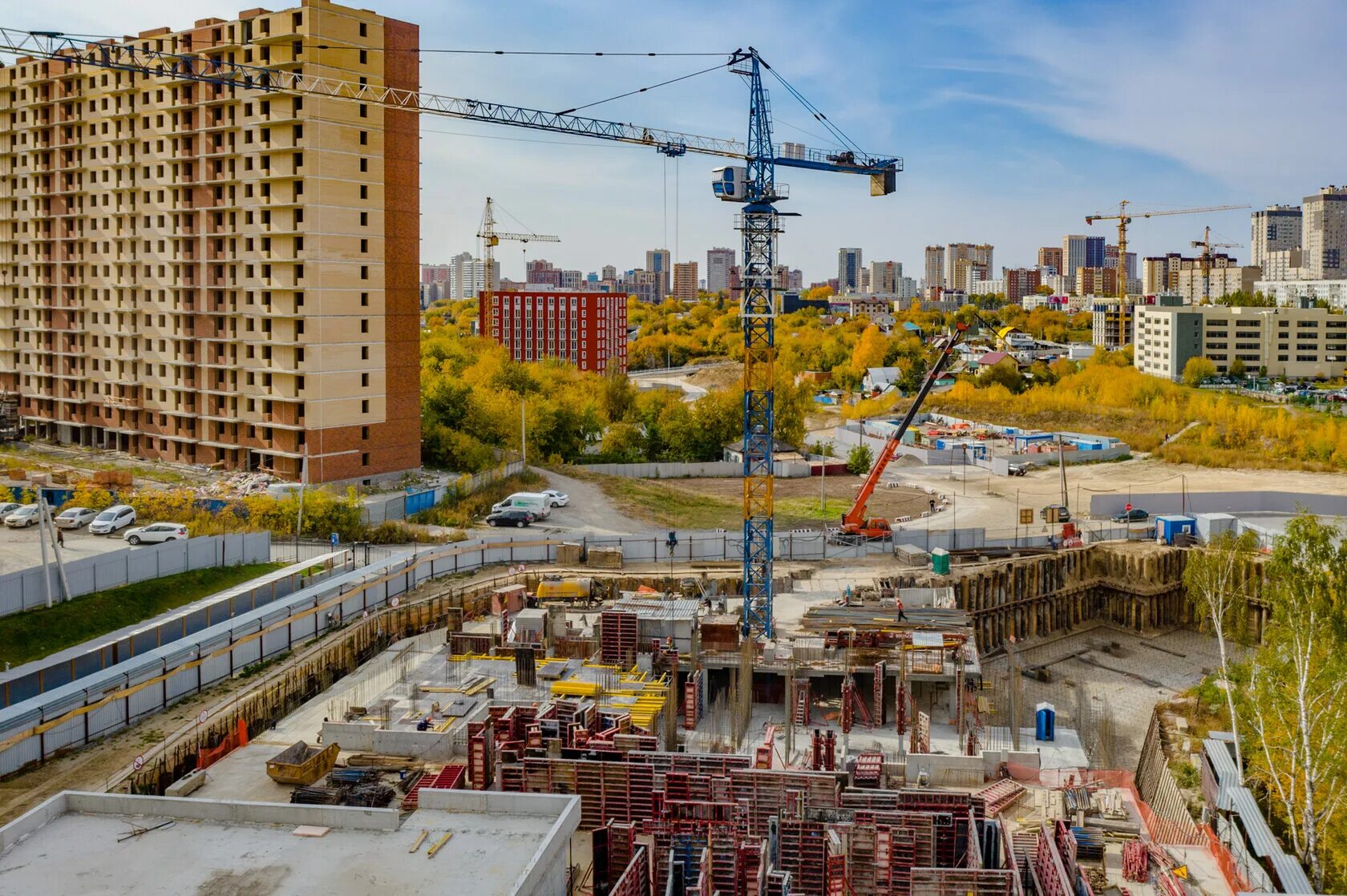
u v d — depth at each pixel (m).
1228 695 62.91
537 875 33.88
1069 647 99.12
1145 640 101.12
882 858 44.31
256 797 53.94
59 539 94.56
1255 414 178.25
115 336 140.75
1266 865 49.84
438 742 59.00
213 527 99.31
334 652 73.50
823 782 49.03
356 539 101.25
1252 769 59.97
